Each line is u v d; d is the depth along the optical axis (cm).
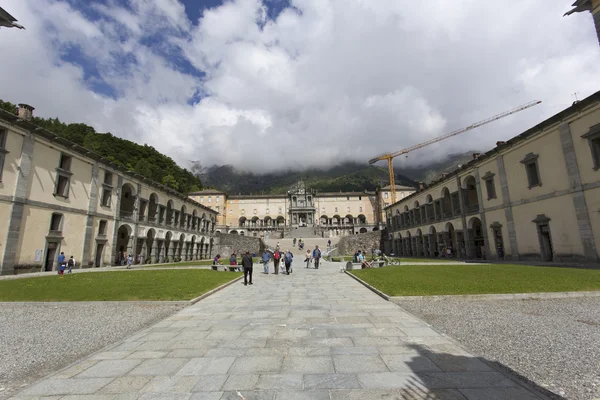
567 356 544
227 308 1027
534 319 819
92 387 439
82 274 2106
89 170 3103
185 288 1395
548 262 2497
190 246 5481
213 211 6869
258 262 3766
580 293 1116
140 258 3859
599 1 989
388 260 2917
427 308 982
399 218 6172
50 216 2639
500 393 404
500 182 3084
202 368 501
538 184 2603
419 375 462
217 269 2542
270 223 10662
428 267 2327
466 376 457
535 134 2633
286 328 750
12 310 1065
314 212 10244
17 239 2348
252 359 539
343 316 872
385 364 507
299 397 396
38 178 2548
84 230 3002
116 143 8638
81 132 7969
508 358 540
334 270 2594
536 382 441
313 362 520
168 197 4728
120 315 974
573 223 2286
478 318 839
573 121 2292
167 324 815
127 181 3709
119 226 3497
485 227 3344
